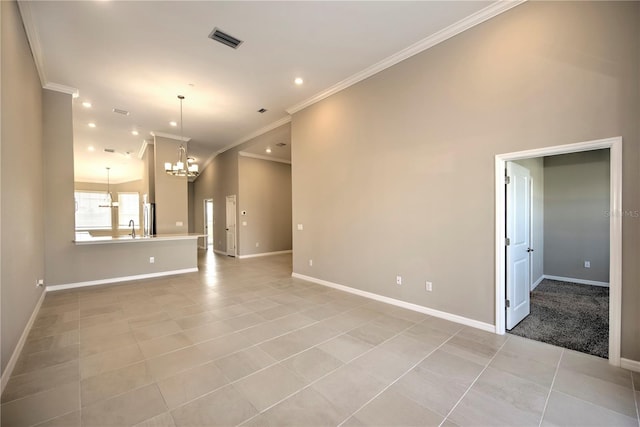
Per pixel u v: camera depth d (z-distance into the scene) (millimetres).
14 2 2609
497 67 2916
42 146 4418
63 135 4719
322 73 4180
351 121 4438
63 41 3340
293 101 5172
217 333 3037
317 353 2592
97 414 1801
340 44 3484
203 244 11133
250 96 4926
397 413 1815
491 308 3012
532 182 4586
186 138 7465
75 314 3607
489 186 2992
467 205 3160
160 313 3650
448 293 3342
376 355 2551
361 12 2922
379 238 4074
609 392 2000
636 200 2215
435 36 3318
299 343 2795
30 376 2230
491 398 1957
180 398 1961
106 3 2734
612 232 2324
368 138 4188
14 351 2441
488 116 2986
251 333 3035
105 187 12531
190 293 4578
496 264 2961
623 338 2297
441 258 3393
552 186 5363
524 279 3398
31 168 3486
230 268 6746
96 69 3998
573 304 3904
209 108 5441
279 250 9234
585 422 1729
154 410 1841
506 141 2867
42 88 4430
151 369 2330
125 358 2508
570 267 5176
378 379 2188
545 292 4473
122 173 11500
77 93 4734
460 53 3186
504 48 2863
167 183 6949
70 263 4906
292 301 4129
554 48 2576
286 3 2777
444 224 3357
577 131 2463
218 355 2564
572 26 2486
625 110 2254
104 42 3373
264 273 6141
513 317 3133
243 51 3604
